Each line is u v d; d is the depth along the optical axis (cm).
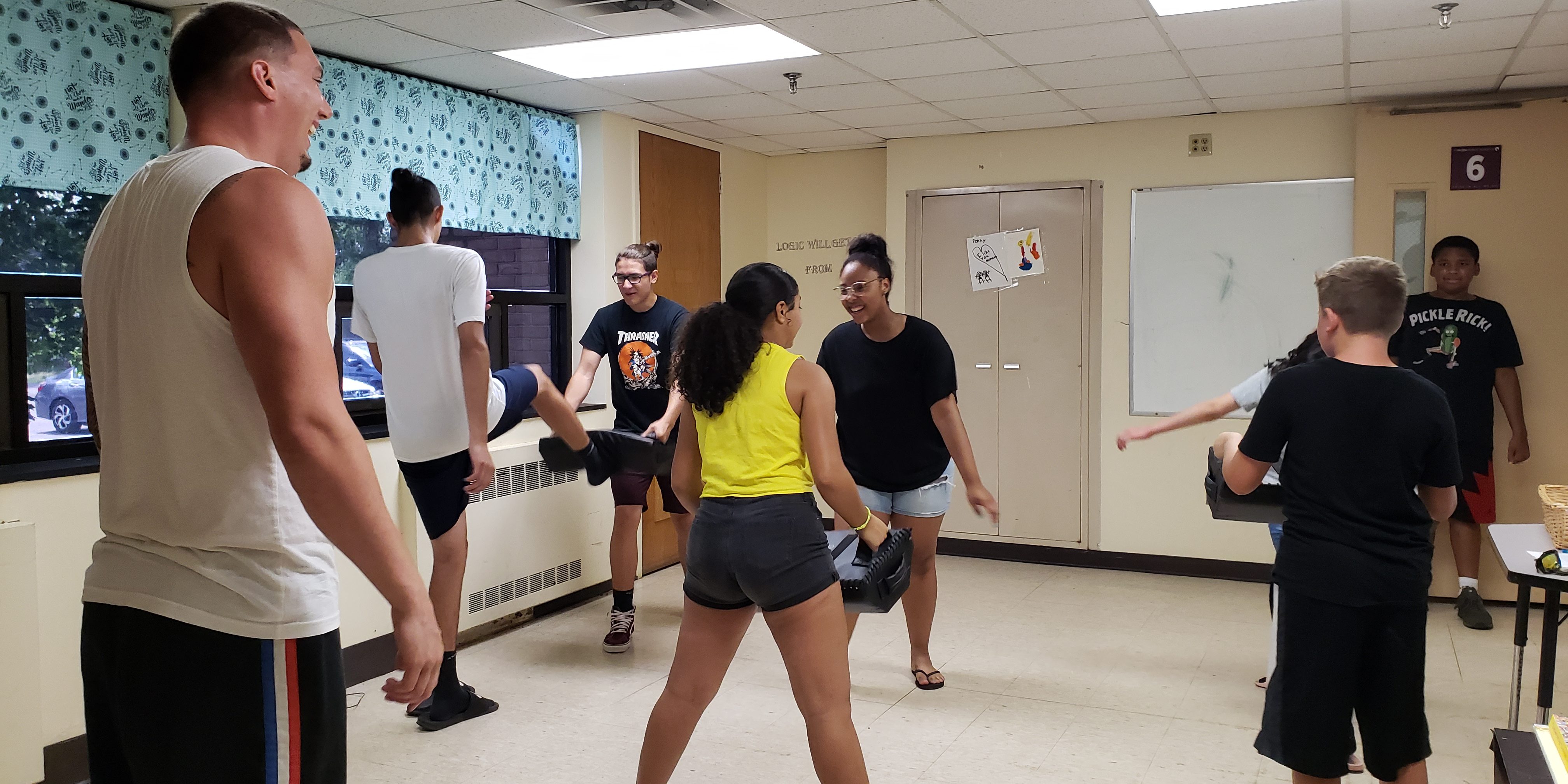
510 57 403
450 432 317
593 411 507
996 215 580
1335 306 210
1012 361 581
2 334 294
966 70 434
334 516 113
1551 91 471
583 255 524
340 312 398
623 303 430
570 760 309
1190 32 378
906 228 601
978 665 399
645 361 423
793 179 653
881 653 416
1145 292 550
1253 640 432
